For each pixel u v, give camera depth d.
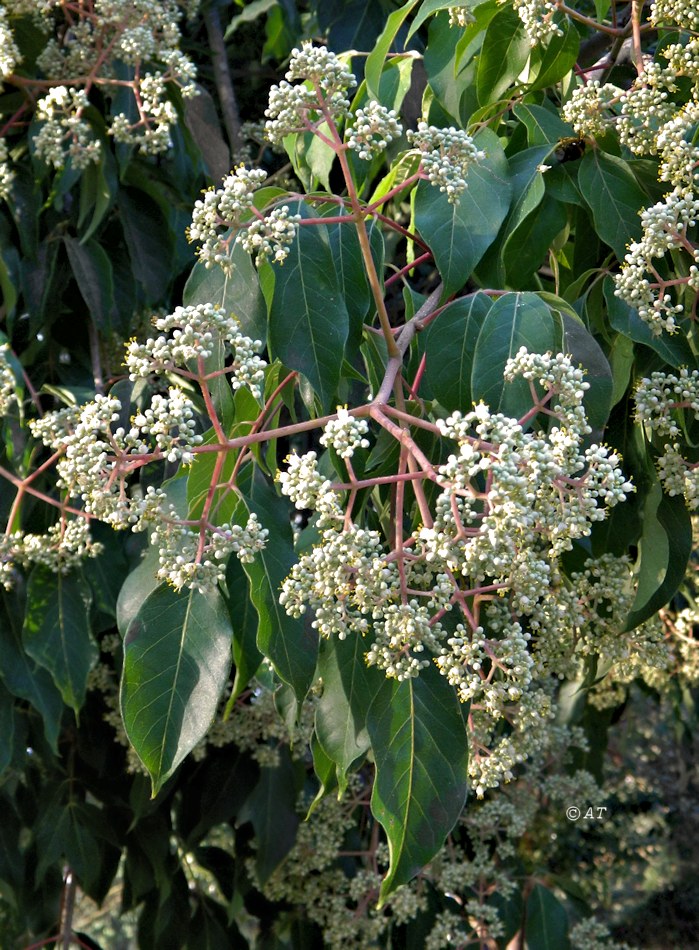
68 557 0.85
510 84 0.77
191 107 1.11
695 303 0.72
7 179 0.95
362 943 1.11
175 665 0.65
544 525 0.62
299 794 1.14
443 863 1.11
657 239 0.68
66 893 1.31
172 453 0.63
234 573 0.72
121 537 1.04
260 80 1.38
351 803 1.12
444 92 0.80
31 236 0.98
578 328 0.69
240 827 1.22
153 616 0.66
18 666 0.92
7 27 0.94
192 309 0.64
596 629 0.75
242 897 1.20
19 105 1.01
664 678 1.15
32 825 1.26
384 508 0.76
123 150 0.96
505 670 0.62
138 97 0.93
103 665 1.09
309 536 0.73
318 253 0.68
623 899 3.21
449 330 0.70
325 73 0.65
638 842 2.82
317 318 0.67
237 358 0.65
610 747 2.50
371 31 1.09
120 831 1.20
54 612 0.89
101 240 1.05
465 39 0.77
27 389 1.03
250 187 0.65
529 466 0.60
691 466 0.72
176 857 1.23
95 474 0.63
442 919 1.09
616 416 0.77
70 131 0.92
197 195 1.17
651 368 0.76
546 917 1.16
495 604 0.67
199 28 1.36
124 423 0.92
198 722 0.65
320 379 0.67
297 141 0.82
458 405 0.70
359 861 1.30
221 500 0.67
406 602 0.61
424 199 0.72
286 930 1.23
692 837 3.12
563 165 0.76
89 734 1.17
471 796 1.20
